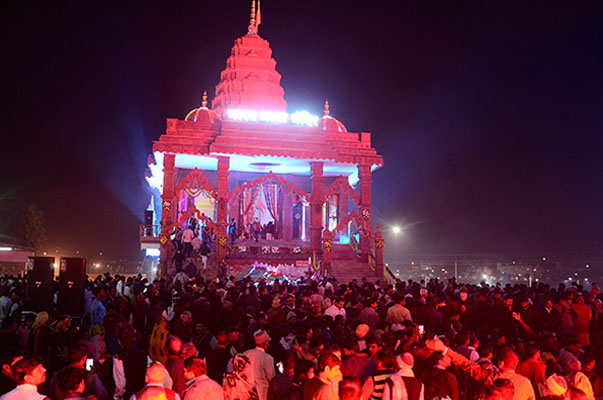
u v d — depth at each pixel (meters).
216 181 37.12
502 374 7.91
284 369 7.43
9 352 13.00
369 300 13.99
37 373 6.07
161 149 30.73
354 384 6.08
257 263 31.44
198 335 11.12
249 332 11.18
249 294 16.12
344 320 12.56
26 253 36.00
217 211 31.19
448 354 8.36
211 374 8.95
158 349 9.47
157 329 9.67
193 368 6.80
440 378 7.32
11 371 6.30
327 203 38.47
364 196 33.50
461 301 16.52
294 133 33.31
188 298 14.12
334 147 34.00
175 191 30.67
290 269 30.30
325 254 31.14
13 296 17.14
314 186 32.97
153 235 34.75
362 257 33.06
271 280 28.81
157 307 14.25
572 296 16.48
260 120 36.25
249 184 31.91
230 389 7.72
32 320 13.46
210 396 6.67
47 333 11.27
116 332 10.59
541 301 16.80
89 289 19.55
